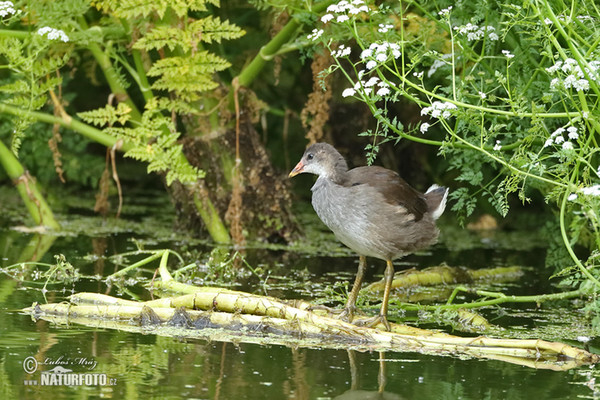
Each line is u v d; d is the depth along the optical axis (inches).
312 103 564.4
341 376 313.6
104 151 816.3
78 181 795.4
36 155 735.1
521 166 367.6
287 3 519.5
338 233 395.9
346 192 387.5
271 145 762.8
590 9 397.4
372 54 400.5
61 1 533.3
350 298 402.3
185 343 350.3
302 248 586.9
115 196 775.1
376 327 383.9
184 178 557.6
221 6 652.7
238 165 577.3
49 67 510.9
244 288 459.5
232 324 375.2
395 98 372.5
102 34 559.2
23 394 281.9
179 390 290.4
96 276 471.5
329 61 567.5
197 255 538.6
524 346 351.3
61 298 416.8
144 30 547.2
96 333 359.6
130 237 593.6
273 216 601.3
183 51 558.6
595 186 339.9
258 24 671.1
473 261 568.4
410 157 735.1
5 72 684.7
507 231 697.0
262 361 328.5
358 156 693.9
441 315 417.4
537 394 299.7
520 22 357.4
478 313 429.1
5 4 463.2
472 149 418.9
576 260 345.4
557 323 410.0
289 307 379.9
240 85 576.1
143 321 380.5
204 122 588.4
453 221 726.5
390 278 393.1
